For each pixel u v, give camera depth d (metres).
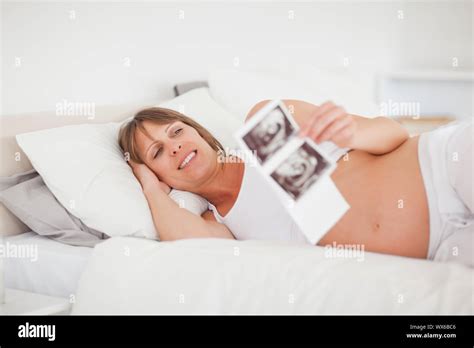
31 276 1.37
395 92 3.54
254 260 1.08
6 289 1.33
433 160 1.19
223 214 1.44
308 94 1.99
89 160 1.41
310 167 1.10
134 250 1.20
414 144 1.27
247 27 2.65
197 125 1.51
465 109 3.59
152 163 1.44
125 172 1.43
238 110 1.88
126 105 1.90
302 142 1.10
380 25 3.39
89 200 1.36
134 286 1.13
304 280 1.00
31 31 1.72
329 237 1.27
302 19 2.94
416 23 3.56
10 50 1.66
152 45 2.18
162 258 1.15
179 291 1.08
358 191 1.25
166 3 2.23
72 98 1.86
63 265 1.33
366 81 3.34
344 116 1.14
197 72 2.41
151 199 1.39
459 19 3.59
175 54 2.29
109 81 2.00
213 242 1.19
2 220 1.45
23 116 1.59
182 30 2.31
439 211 1.15
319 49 3.06
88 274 1.20
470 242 1.09
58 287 1.34
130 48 2.08
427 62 3.61
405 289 0.93
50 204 1.42
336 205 1.12
